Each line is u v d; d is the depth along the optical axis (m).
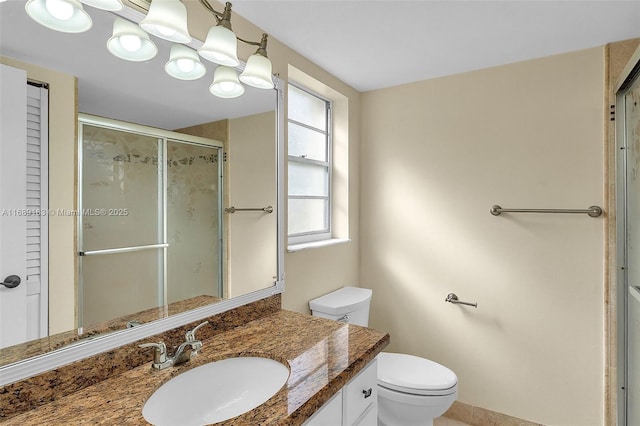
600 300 1.82
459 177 2.19
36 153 0.89
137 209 1.12
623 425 1.74
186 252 1.27
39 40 0.89
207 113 1.35
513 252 2.04
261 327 1.44
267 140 1.65
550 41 1.77
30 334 0.87
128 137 1.09
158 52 1.18
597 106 1.82
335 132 2.49
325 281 2.17
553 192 1.93
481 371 2.13
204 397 1.08
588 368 1.85
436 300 2.28
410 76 2.25
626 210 1.71
